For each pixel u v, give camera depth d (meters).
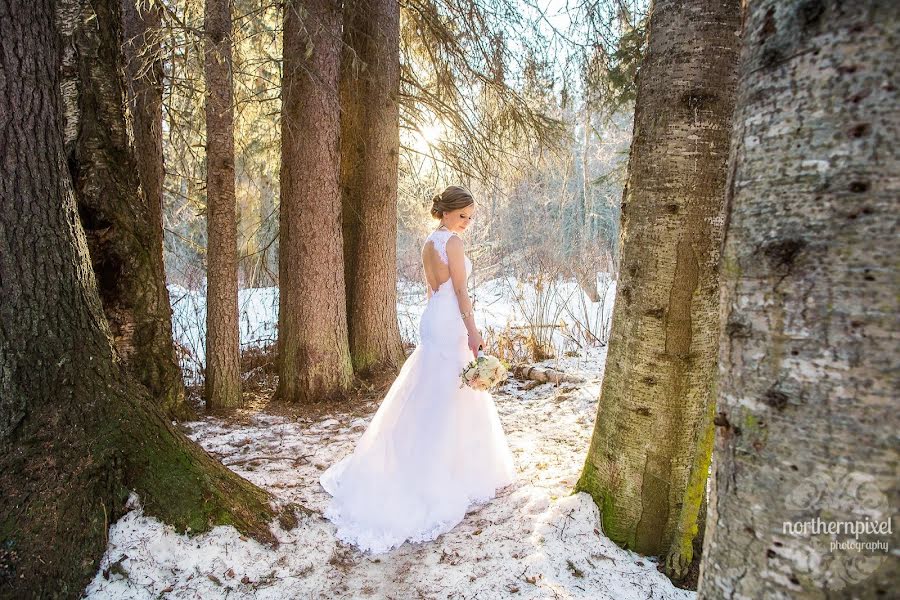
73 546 2.08
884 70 0.84
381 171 5.81
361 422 4.51
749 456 1.01
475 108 6.37
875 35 0.85
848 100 0.87
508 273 9.12
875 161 0.85
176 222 7.44
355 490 2.87
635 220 2.35
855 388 0.88
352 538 2.64
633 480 2.44
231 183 4.75
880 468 0.86
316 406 5.00
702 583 1.14
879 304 0.86
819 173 0.90
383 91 5.71
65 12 3.61
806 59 0.92
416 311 8.99
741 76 1.07
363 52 5.69
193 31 4.22
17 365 2.11
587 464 2.68
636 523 2.44
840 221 0.88
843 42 0.87
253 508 2.54
